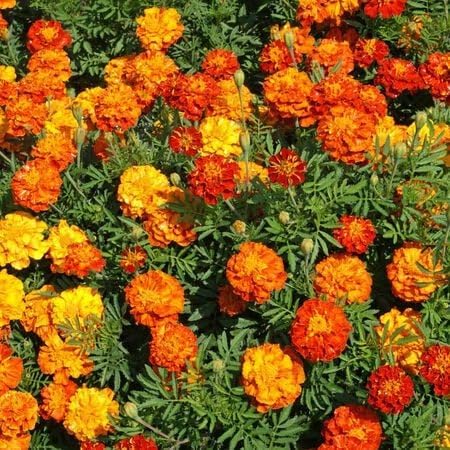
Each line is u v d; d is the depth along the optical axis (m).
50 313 1.53
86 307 1.51
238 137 1.57
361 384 1.44
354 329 1.45
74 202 1.62
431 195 1.50
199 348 1.44
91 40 1.87
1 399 1.46
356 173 1.53
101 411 1.46
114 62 1.78
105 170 1.61
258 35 1.83
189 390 1.42
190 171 1.54
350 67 1.67
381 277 1.52
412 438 1.38
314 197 1.49
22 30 1.92
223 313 1.54
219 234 1.52
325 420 1.43
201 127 1.58
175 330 1.42
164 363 1.41
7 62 1.87
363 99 1.55
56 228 1.56
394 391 1.35
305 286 1.47
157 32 1.71
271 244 1.52
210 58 1.68
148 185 1.55
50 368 1.51
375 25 1.74
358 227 1.46
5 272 1.55
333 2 1.71
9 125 1.65
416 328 1.44
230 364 1.43
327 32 1.79
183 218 1.53
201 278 1.54
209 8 1.83
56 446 1.53
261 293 1.42
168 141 1.63
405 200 1.49
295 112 1.55
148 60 1.68
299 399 1.47
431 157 1.50
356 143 1.46
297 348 1.38
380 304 1.52
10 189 1.64
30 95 1.66
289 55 1.68
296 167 1.45
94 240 1.59
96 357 1.51
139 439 1.39
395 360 1.43
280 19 1.81
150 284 1.46
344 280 1.45
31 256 1.55
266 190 1.51
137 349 1.54
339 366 1.43
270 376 1.38
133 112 1.59
